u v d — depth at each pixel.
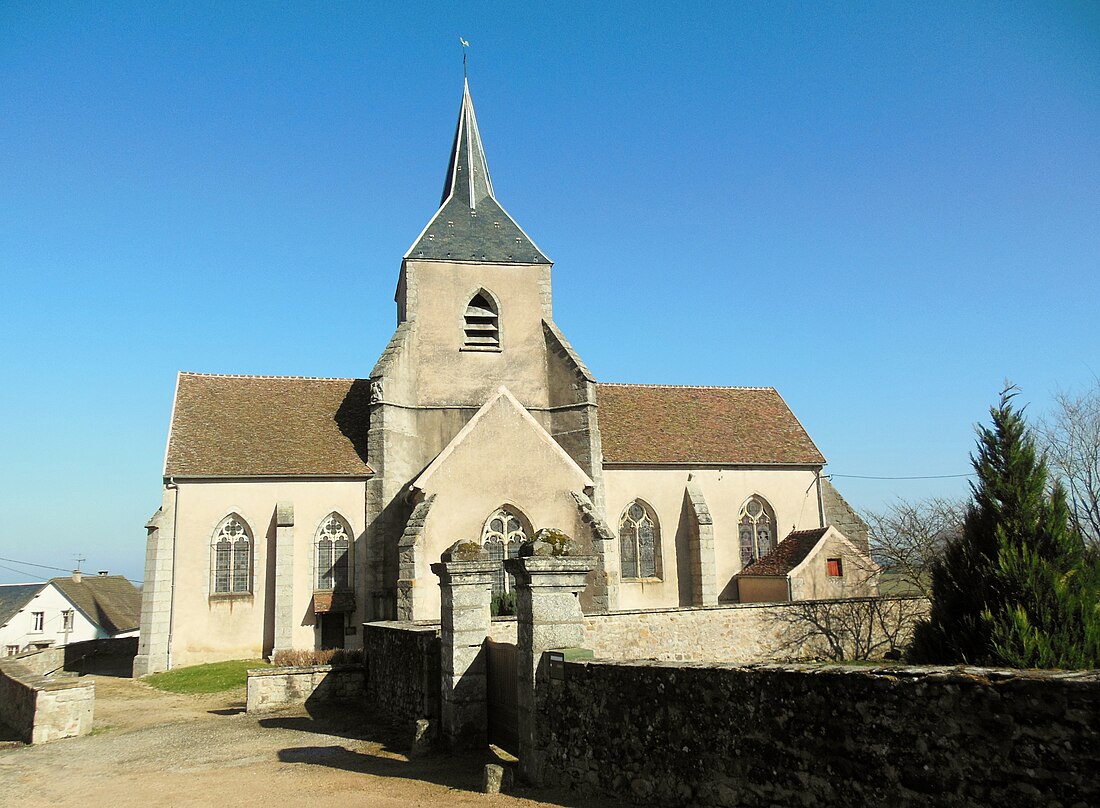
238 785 11.10
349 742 13.99
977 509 14.46
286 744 14.11
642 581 30.38
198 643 25.91
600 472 28.81
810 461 33.53
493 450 24.48
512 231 32.34
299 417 30.06
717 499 32.19
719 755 7.43
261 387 31.27
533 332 30.62
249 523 26.89
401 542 22.38
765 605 22.53
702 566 30.25
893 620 23.80
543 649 10.34
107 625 50.12
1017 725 5.29
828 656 22.86
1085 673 5.27
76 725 15.99
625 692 8.70
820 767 6.48
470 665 12.80
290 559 26.36
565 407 29.50
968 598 13.86
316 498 27.45
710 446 33.03
